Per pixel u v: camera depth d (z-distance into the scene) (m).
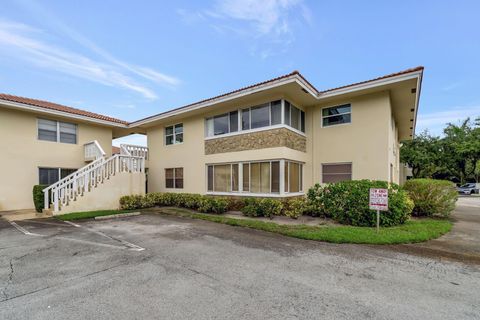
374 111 10.57
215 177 13.47
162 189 16.34
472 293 3.71
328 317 3.06
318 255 5.46
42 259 5.23
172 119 15.41
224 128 13.08
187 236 7.22
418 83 9.54
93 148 14.56
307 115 12.52
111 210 12.06
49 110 13.27
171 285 3.98
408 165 33.62
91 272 4.53
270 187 11.06
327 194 9.22
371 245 6.20
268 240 6.76
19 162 12.93
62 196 11.10
